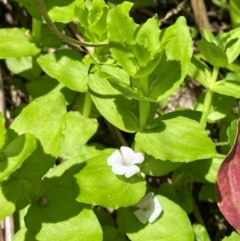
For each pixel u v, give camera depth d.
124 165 0.08
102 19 0.09
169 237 0.09
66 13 0.10
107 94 0.08
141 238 0.09
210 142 0.08
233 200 0.09
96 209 0.10
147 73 0.07
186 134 0.08
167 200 0.09
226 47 0.10
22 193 0.08
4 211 0.07
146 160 0.09
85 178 0.08
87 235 0.08
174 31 0.08
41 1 0.09
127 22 0.07
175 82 0.08
